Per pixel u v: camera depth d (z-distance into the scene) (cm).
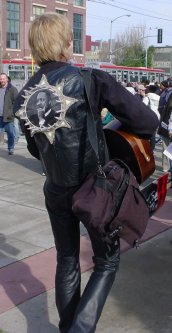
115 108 244
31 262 448
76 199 240
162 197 307
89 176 247
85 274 423
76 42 6550
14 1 5456
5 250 476
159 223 562
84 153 246
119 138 262
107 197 238
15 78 2575
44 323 344
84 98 243
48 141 248
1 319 349
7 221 568
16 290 393
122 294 386
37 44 255
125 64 7581
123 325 341
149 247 488
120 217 236
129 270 432
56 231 270
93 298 252
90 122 242
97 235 243
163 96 857
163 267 440
